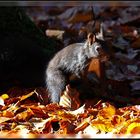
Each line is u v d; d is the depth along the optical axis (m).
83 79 12.47
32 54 12.66
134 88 12.85
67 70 12.30
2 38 12.84
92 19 18.58
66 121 9.95
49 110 10.87
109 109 10.72
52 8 21.91
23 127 9.90
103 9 20.27
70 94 11.55
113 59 13.99
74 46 12.52
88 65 12.51
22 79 12.43
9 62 12.46
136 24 17.38
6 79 12.40
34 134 9.59
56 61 12.31
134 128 9.62
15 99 11.38
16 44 12.70
